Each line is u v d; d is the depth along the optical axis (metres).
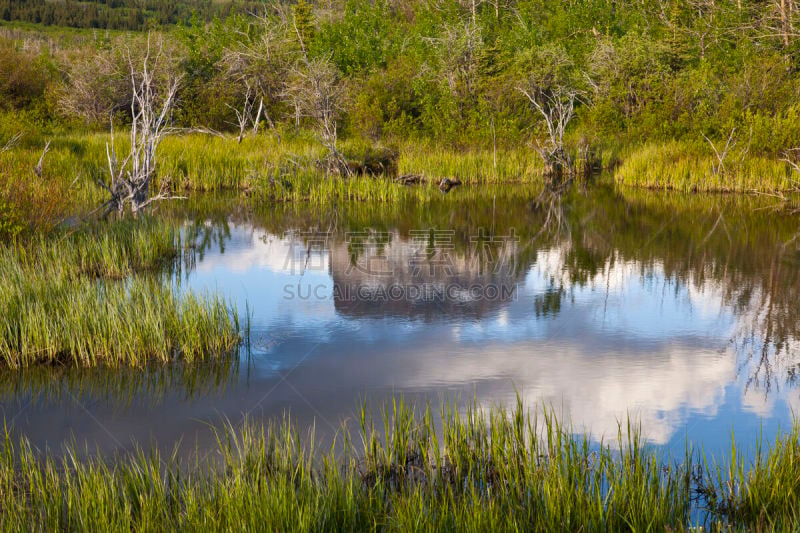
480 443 4.51
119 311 6.77
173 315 6.75
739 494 4.13
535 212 13.98
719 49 29.12
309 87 22.62
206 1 127.31
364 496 4.08
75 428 5.10
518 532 3.73
